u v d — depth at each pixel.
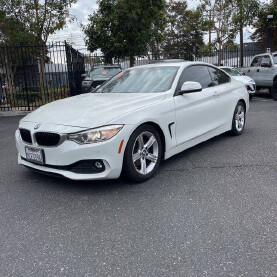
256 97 14.27
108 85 5.39
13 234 2.97
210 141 6.15
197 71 5.38
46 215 3.33
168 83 4.75
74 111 4.00
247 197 3.57
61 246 2.75
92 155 3.57
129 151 3.82
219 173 4.38
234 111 6.19
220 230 2.90
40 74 14.28
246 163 4.76
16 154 5.81
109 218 3.21
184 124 4.70
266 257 2.48
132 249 2.67
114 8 15.34
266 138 6.26
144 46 16.45
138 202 3.55
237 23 19.16
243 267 2.38
